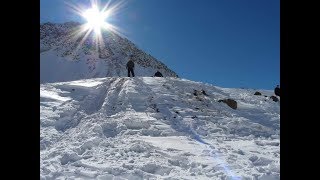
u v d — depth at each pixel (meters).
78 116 18.64
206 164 10.69
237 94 29.06
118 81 27.39
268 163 11.29
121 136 15.27
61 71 90.19
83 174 9.20
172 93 24.56
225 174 9.59
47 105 20.08
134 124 17.03
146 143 13.22
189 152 12.32
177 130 16.98
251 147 14.02
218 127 18.38
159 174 9.88
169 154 11.88
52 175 9.05
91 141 12.71
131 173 9.38
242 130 18.44
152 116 19.02
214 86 30.39
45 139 14.02
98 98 22.88
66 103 20.84
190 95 24.86
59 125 17.09
